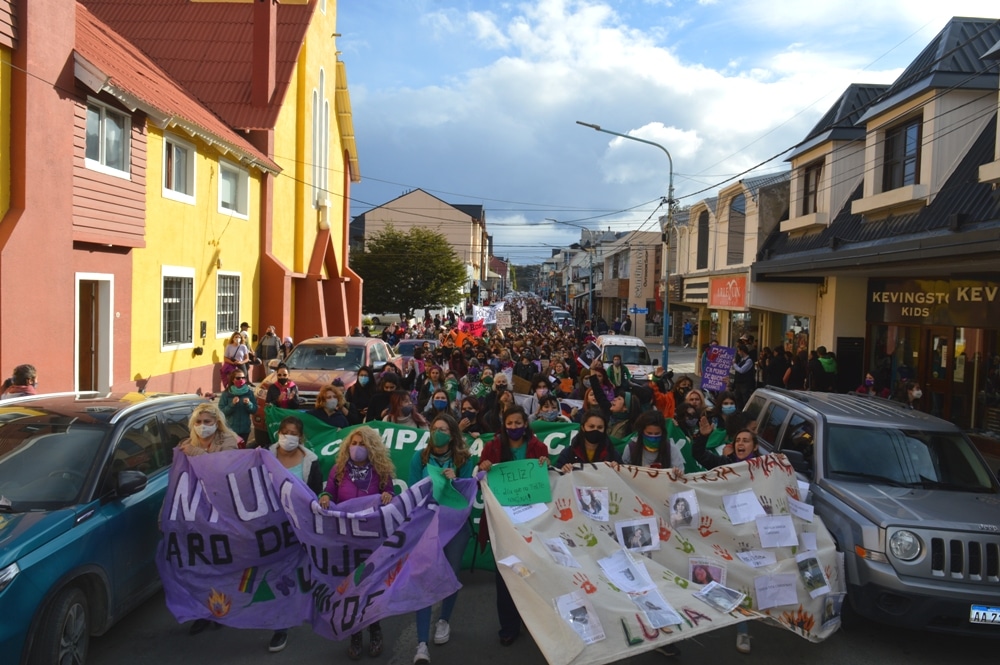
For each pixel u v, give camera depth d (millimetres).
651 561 5426
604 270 68312
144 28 24422
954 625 5480
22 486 5094
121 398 6438
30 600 4309
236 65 23453
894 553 5617
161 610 6055
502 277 145750
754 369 18703
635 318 51500
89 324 13594
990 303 13539
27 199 11078
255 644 5473
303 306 26031
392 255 44719
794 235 20250
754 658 5496
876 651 5688
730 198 25812
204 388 18453
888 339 17234
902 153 15469
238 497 5520
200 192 18062
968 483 6684
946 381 15070
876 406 7801
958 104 14062
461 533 5559
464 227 73625
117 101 13516
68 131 12008
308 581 5543
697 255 30797
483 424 8695
